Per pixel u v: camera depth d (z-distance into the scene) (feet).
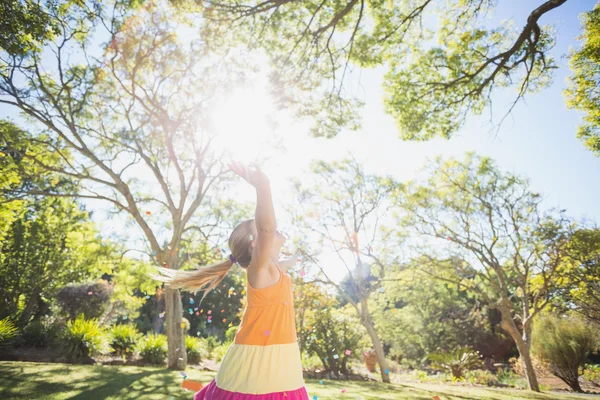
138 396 21.90
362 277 54.80
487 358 85.61
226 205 53.21
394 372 68.90
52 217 62.34
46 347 46.11
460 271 55.31
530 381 50.75
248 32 31.07
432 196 55.06
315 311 54.44
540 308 51.65
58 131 38.96
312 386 33.40
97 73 39.34
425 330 88.12
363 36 32.78
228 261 7.00
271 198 5.62
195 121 41.96
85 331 42.27
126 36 37.78
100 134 42.24
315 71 32.60
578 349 54.70
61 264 60.75
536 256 51.90
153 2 35.70
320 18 31.68
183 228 44.80
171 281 7.07
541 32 30.30
